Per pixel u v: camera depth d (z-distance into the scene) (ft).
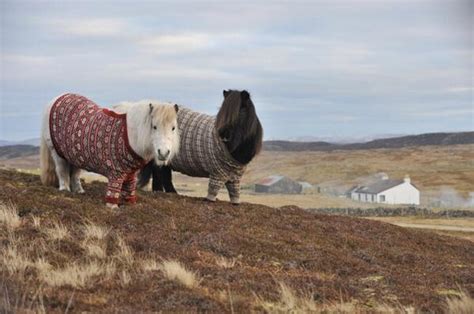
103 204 39.96
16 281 24.29
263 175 580.71
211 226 39.27
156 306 23.40
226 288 26.81
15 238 30.83
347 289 28.37
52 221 34.78
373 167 587.68
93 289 25.02
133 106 37.45
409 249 43.73
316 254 36.17
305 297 26.00
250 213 45.62
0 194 38.06
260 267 32.40
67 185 43.01
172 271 27.14
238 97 43.37
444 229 149.38
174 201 45.42
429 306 26.81
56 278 25.20
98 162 38.55
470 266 40.04
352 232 46.16
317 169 584.81
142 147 36.81
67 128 39.73
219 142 44.11
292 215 48.70
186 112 47.47
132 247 32.45
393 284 30.81
